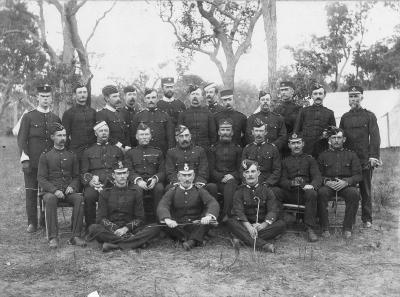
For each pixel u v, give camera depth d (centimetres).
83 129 720
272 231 617
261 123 692
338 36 2708
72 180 669
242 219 622
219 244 636
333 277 510
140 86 1939
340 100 1816
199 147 699
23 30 2542
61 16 2145
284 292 470
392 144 1686
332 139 690
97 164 685
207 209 625
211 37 2120
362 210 717
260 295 461
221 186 686
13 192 1023
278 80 1311
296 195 685
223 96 753
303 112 746
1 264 549
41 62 2748
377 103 1750
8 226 733
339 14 2684
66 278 508
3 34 2573
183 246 611
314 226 656
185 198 639
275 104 1030
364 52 2878
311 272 525
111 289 478
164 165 698
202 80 2036
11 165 1519
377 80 2917
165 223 626
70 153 679
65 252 597
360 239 651
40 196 663
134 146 754
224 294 464
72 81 1955
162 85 807
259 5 1969
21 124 701
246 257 578
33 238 664
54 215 628
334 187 662
